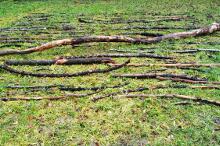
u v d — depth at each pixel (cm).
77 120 326
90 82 396
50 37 579
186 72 418
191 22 688
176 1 989
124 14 791
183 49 501
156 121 323
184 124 320
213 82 390
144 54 470
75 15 789
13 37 583
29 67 443
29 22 711
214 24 580
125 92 370
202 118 329
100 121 323
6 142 296
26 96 367
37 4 966
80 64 451
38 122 324
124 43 534
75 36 587
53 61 450
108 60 449
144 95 361
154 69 428
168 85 384
